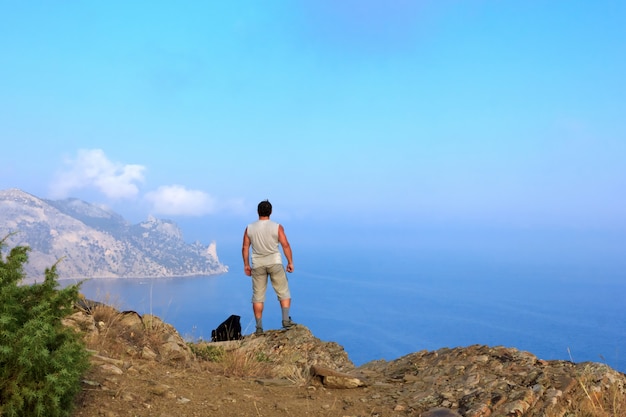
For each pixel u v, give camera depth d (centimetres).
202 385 574
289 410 516
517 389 530
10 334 379
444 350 722
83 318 680
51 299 416
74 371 404
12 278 405
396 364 727
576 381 534
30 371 387
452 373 611
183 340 777
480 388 546
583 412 489
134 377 552
